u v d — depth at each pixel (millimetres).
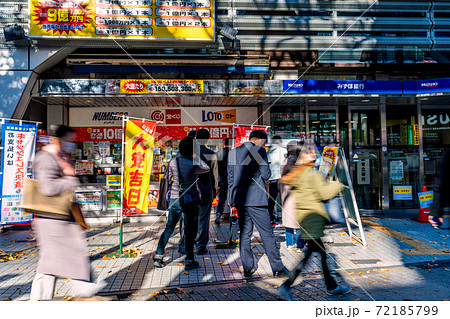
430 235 6641
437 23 8688
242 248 4410
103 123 9570
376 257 5246
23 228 7590
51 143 3100
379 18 8602
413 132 9414
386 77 9211
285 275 4445
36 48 7441
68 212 3088
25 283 4207
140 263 5031
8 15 7398
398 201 9398
